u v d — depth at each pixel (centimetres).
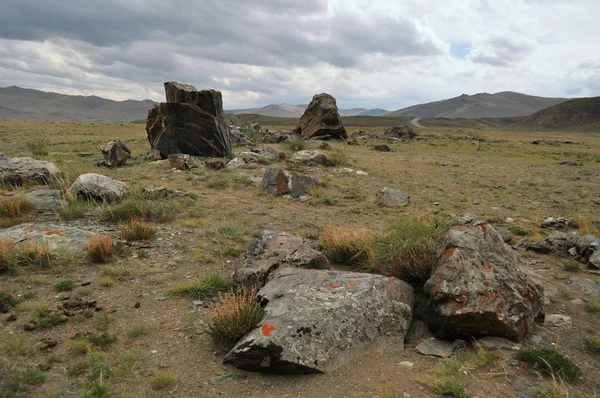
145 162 2380
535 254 978
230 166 2305
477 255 615
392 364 505
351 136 5853
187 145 2619
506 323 545
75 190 1246
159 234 1018
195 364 493
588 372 497
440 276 593
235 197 1556
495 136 8544
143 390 434
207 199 1474
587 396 443
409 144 5009
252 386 455
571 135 10925
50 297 649
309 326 508
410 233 790
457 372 477
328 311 536
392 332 563
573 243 988
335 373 479
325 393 444
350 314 546
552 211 1523
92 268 773
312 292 587
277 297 580
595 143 6812
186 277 767
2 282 691
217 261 862
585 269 873
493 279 587
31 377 441
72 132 5988
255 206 1418
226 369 486
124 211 1126
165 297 678
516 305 568
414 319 620
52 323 562
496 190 1972
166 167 2212
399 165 2850
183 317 613
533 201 1719
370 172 2420
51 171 1563
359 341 528
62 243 838
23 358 482
